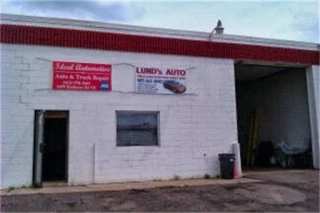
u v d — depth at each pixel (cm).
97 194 1076
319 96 1697
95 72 1315
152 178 1347
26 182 1208
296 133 1811
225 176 1394
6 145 1206
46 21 1280
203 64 1474
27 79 1243
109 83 1328
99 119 1302
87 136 1284
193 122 1428
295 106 1820
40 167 1214
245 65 1688
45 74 1260
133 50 1371
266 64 1658
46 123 1402
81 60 1303
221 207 953
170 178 1370
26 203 965
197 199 1026
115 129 1317
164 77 1405
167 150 1380
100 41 1331
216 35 1512
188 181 1329
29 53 1252
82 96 1291
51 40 1276
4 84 1223
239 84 2217
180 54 1440
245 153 2112
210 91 1470
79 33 1310
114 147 1309
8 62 1232
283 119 1898
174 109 1408
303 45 1691
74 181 1255
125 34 1368
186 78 1440
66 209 912
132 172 1323
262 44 1600
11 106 1220
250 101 2150
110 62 1338
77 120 1279
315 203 1019
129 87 1352
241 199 1039
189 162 1403
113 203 970
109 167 1298
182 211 907
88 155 1279
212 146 1444
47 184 1255
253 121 2088
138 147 1343
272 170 1683
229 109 1490
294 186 1223
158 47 1408
